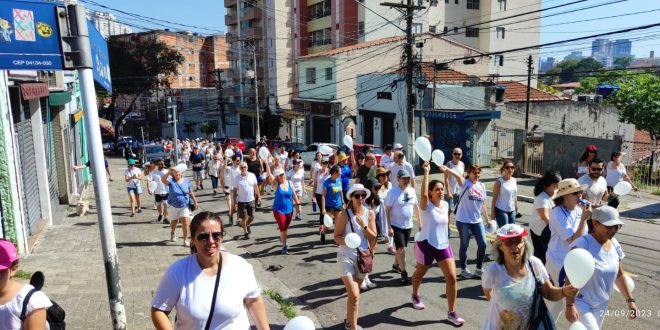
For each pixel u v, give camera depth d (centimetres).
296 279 812
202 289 305
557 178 609
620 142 1698
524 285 392
